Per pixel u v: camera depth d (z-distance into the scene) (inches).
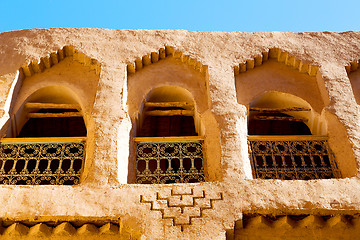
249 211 272.8
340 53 393.7
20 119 362.9
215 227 263.9
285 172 316.8
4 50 391.5
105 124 328.2
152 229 262.8
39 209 269.7
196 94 371.2
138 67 388.5
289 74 390.6
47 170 313.4
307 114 374.9
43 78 380.8
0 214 266.4
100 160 303.1
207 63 384.2
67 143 335.9
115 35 406.3
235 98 356.2
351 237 269.6
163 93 386.3
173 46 398.3
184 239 257.6
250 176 305.6
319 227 272.1
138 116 361.4
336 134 333.1
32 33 405.7
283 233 271.0
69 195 279.3
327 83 366.3
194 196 281.1
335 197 277.6
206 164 322.0
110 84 358.9
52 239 267.4
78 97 367.6
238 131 329.4
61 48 389.1
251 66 391.5
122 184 288.5
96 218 269.1
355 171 301.1
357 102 360.5
